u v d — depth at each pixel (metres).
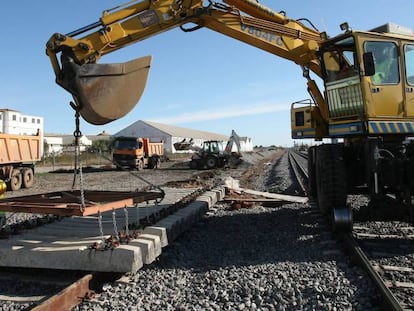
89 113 6.12
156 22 7.09
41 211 5.28
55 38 6.32
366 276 4.98
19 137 18.92
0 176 17.95
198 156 33.97
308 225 8.30
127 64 6.23
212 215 9.95
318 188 8.04
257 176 23.89
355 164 7.62
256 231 8.07
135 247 5.09
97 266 5.00
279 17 8.27
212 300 4.56
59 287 5.11
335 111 7.80
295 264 5.69
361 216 8.34
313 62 8.34
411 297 4.38
